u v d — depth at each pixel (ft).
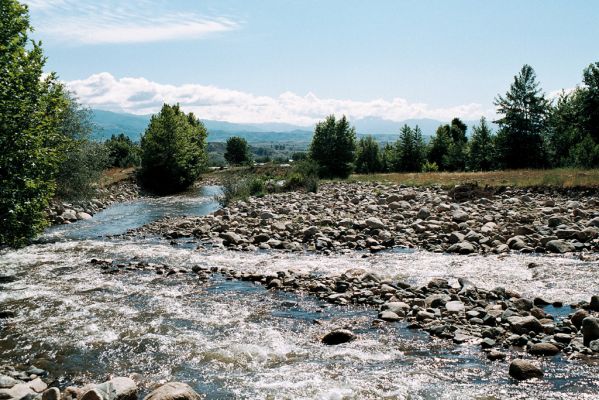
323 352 27.14
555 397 20.98
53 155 45.96
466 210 76.54
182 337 29.99
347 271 43.52
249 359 26.55
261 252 56.39
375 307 34.99
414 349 26.99
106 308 35.94
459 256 50.29
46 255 56.70
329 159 173.68
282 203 99.04
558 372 23.24
